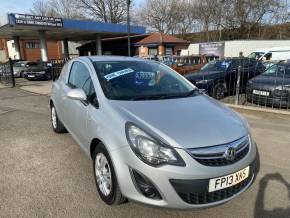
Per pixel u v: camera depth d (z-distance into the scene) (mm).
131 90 3480
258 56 19516
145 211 2906
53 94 5215
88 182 3498
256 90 7973
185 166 2438
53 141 5008
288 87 7305
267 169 3908
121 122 2756
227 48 27969
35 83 15375
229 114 3201
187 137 2562
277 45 26891
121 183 2611
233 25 42688
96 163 3129
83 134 3525
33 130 5703
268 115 6961
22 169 3861
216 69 9586
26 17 20609
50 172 3770
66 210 2918
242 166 2699
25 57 43281
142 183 2510
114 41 35750
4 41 48344
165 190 2445
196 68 12789
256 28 41906
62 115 4680
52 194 3221
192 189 2449
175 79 4059
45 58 25328
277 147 4758
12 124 6203
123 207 2971
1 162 4098
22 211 2898
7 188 3346
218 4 43594
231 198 2684
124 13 52188
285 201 3123
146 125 2662
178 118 2846
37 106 8367
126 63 4043
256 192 3299
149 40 30156
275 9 40969
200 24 48656
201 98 3621
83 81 3918
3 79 15156
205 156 2510
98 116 3074
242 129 2943
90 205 3006
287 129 5770
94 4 52031
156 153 2469
